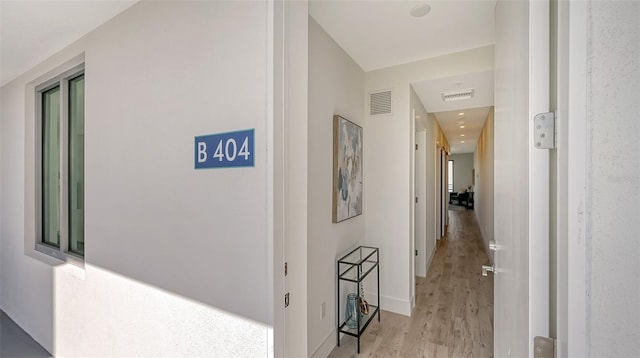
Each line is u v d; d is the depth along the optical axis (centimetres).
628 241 53
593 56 55
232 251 114
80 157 221
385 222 282
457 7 179
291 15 112
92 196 177
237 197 113
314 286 194
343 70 238
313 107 192
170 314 135
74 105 225
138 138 151
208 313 121
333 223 222
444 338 233
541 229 69
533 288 70
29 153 254
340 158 227
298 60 117
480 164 705
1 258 283
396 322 259
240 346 111
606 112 54
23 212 254
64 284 203
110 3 154
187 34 131
